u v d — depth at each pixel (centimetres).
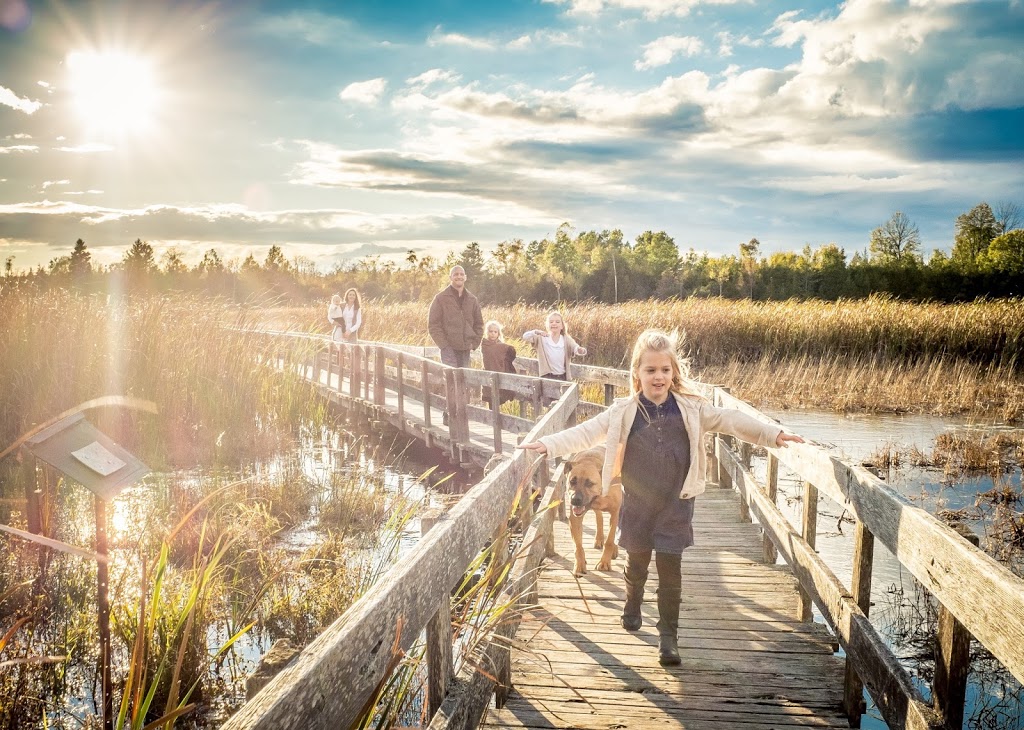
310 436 1241
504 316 2467
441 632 242
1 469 881
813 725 309
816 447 376
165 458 966
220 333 1275
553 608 436
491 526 318
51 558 608
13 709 393
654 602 445
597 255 8619
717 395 666
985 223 8006
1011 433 1309
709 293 8050
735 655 375
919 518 235
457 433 981
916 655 477
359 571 553
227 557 612
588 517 670
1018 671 168
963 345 2178
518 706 326
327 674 149
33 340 1080
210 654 452
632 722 312
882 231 8244
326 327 2533
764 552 528
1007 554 684
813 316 2367
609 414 367
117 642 462
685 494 357
